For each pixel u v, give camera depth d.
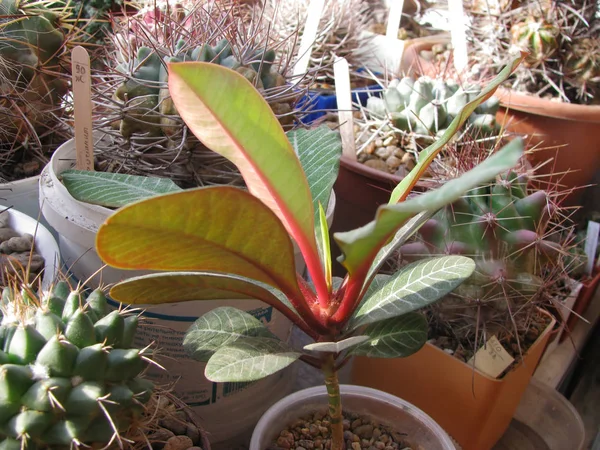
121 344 0.22
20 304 0.21
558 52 0.54
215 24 0.37
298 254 0.31
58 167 0.34
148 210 0.16
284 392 0.39
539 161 0.54
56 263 0.30
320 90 0.56
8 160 0.40
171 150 0.33
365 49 0.69
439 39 0.69
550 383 0.45
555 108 0.51
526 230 0.35
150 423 0.23
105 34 0.48
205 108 0.18
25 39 0.38
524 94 0.53
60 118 0.40
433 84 0.49
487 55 0.58
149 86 0.33
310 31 0.44
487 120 0.45
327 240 0.23
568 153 0.53
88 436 0.20
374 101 0.51
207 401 0.33
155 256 0.18
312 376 0.44
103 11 0.50
